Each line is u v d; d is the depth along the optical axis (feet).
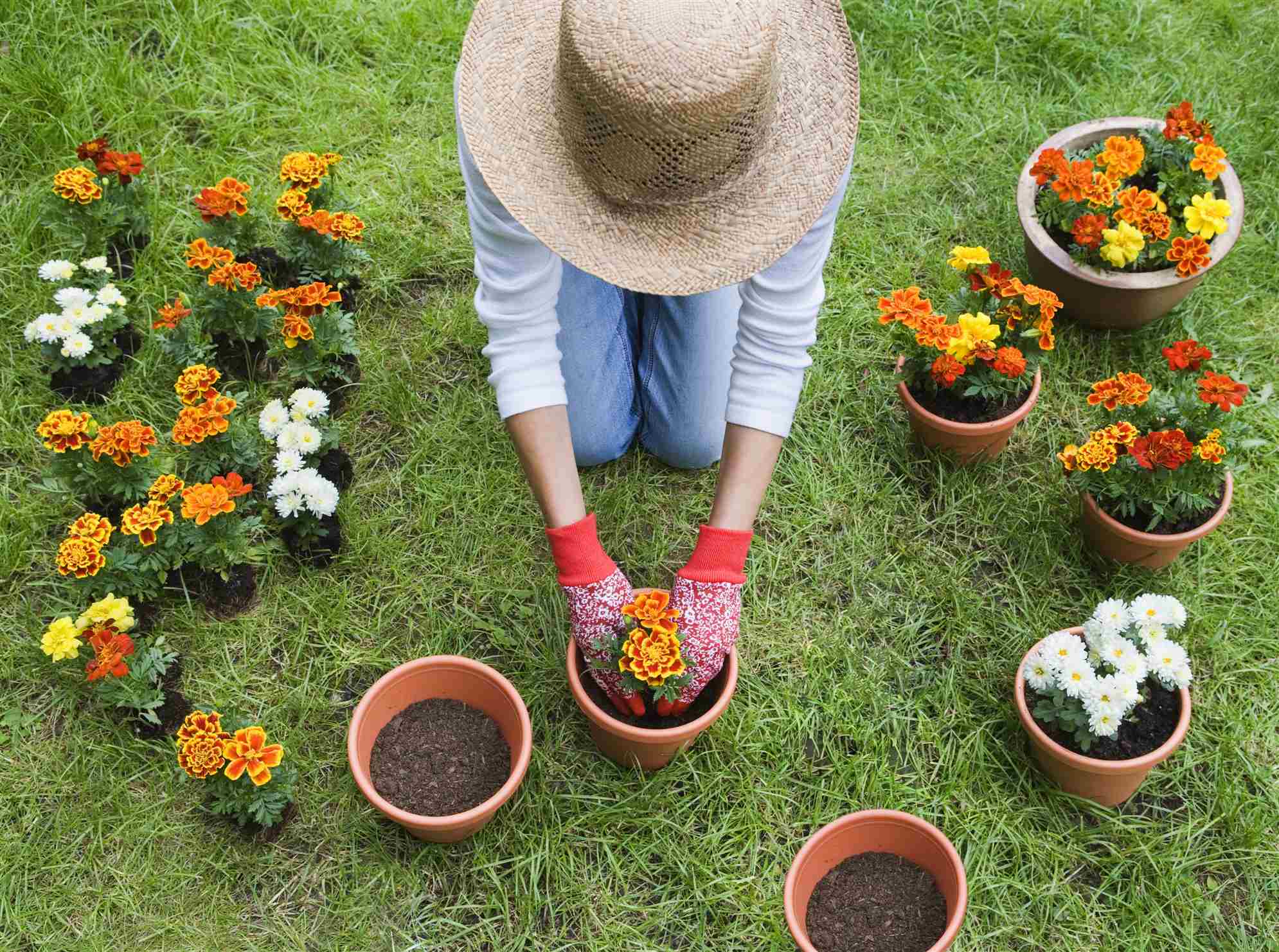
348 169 10.97
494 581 8.63
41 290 9.76
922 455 9.55
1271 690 8.39
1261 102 12.25
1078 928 7.34
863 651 8.51
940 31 12.60
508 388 6.72
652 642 6.51
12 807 7.41
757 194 5.49
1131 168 9.87
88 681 7.66
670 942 7.20
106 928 7.01
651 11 4.86
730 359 8.21
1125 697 7.27
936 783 7.92
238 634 8.23
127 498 8.43
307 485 8.18
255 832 7.35
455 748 7.49
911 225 11.08
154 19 11.70
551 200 5.44
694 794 7.75
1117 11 12.92
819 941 6.95
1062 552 9.09
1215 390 8.29
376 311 10.11
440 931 7.16
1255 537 9.14
